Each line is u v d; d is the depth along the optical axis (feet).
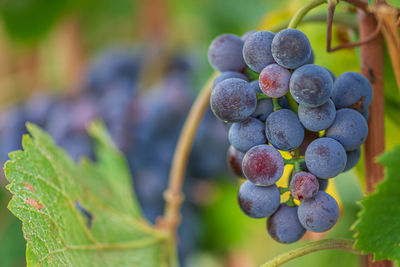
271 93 1.19
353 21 1.38
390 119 1.46
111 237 1.54
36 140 1.42
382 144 1.30
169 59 2.46
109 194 1.65
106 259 1.50
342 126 1.21
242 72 1.28
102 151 1.77
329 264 2.17
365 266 1.36
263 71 1.19
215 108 1.21
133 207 1.68
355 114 1.22
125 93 2.35
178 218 1.63
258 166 1.20
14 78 3.08
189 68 2.51
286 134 1.19
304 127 1.22
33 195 1.30
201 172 2.33
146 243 1.60
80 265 1.38
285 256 1.25
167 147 2.26
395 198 1.22
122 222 1.60
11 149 2.41
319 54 1.55
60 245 1.32
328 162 1.19
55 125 2.38
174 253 1.62
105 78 2.50
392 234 1.24
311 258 2.22
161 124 2.25
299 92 1.17
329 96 1.18
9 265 2.53
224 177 2.39
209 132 2.26
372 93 1.25
